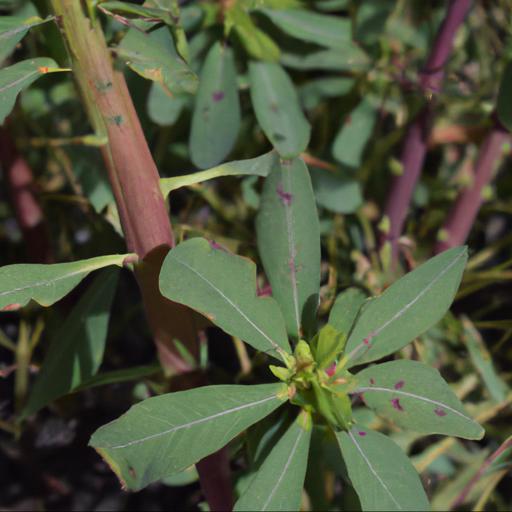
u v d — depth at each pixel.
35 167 0.70
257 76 0.61
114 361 0.69
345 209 0.64
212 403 0.44
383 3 0.63
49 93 0.65
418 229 0.68
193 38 0.61
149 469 0.43
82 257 0.66
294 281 0.47
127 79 0.57
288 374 0.45
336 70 0.65
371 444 0.44
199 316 0.51
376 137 0.65
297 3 0.60
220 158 0.60
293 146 0.60
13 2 0.52
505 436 0.60
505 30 0.65
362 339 0.45
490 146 0.60
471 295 0.68
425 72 0.60
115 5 0.44
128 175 0.45
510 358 0.65
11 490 0.67
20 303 0.44
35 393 0.55
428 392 0.44
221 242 0.57
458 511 0.58
